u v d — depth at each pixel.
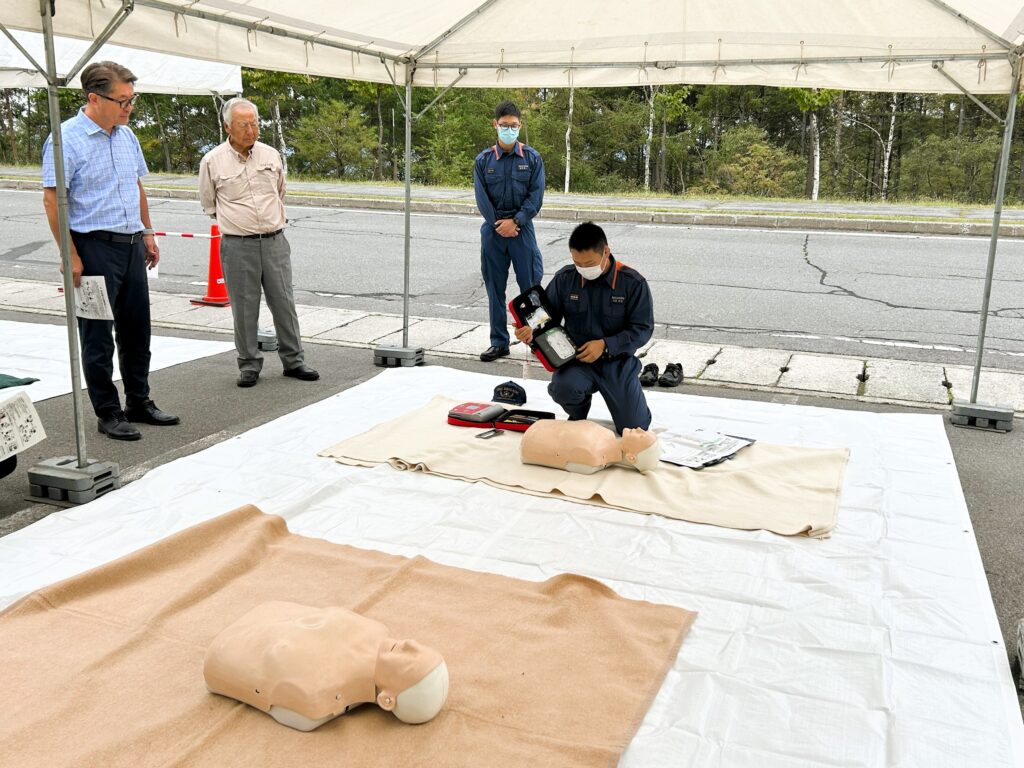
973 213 15.22
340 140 34.16
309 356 6.65
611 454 4.19
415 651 2.35
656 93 36.31
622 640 2.73
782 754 2.24
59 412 5.20
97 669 2.54
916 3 4.84
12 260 10.62
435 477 4.12
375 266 10.47
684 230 13.62
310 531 3.54
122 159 4.64
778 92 35.94
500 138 6.22
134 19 4.18
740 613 2.95
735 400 5.45
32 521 3.73
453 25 5.75
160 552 3.20
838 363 6.39
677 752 2.24
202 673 2.54
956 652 2.71
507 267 6.50
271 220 5.67
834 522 3.63
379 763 2.17
